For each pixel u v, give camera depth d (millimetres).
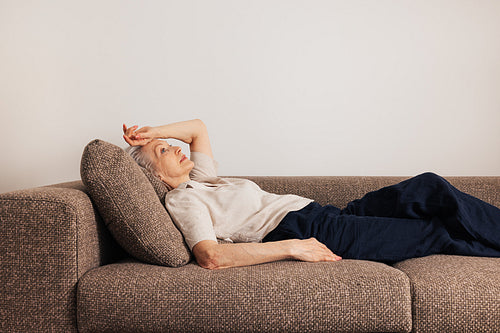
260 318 1312
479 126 3074
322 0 3006
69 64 2924
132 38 2947
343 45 3021
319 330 1313
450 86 3051
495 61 3037
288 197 1997
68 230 1354
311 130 3045
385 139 3064
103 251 1560
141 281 1348
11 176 2938
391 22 3027
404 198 1812
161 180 1979
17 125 2928
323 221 1776
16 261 1353
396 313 1314
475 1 3023
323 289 1323
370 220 1766
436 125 3068
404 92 3049
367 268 1424
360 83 3039
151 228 1494
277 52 3006
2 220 1354
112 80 2943
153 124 2977
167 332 1322
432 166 3078
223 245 1537
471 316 1320
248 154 3035
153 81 2965
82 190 1661
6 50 2900
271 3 2990
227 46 2988
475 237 1697
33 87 2918
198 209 1666
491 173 3076
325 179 2338
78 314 1331
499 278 1384
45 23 2904
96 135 2953
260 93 3016
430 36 3031
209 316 1312
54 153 2945
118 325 1317
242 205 1853
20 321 1358
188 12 2969
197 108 2996
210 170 2240
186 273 1407
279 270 1413
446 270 1450
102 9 2926
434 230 1733
